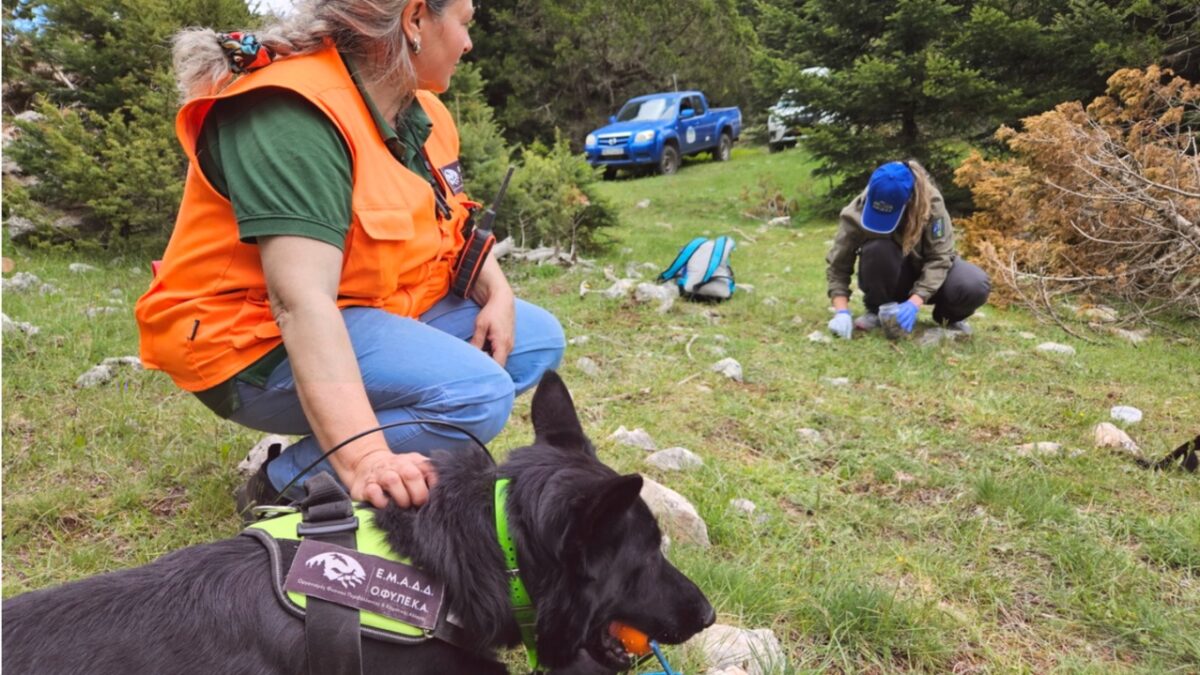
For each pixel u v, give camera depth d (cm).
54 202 758
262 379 225
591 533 173
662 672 227
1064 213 700
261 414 236
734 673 220
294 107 204
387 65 219
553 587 178
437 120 268
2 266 614
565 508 176
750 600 267
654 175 1967
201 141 211
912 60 1143
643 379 478
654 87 2370
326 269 201
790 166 1786
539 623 181
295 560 171
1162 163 693
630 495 170
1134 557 314
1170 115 701
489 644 183
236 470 325
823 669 240
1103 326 651
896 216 552
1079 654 261
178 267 217
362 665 168
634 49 2241
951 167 1216
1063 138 691
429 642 176
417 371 236
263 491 262
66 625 157
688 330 590
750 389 479
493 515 183
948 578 294
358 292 229
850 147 1229
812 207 1327
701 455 382
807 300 714
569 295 680
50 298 549
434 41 225
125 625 159
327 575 170
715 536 311
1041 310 681
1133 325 664
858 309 676
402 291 251
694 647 236
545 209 857
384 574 174
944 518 336
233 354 220
